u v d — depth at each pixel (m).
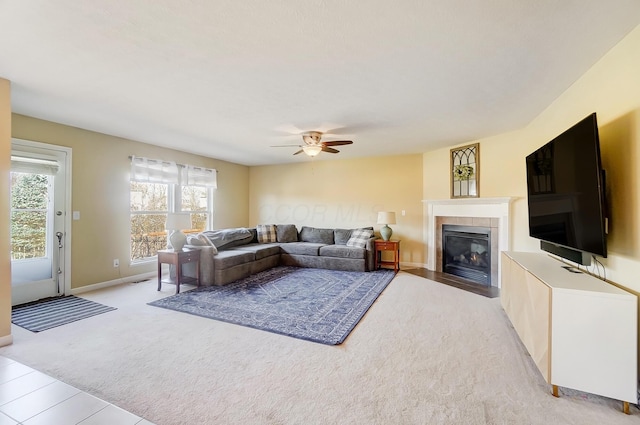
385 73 2.35
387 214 5.36
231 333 2.63
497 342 2.46
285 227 6.27
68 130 3.75
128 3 1.53
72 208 3.79
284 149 5.23
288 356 2.23
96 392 1.78
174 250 4.04
